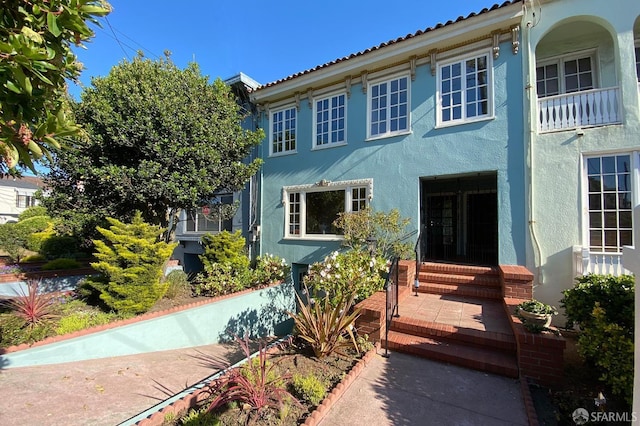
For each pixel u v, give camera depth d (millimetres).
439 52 8008
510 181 7035
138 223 6695
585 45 7473
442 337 4805
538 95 7984
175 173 7199
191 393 3379
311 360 4223
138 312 6309
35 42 1813
